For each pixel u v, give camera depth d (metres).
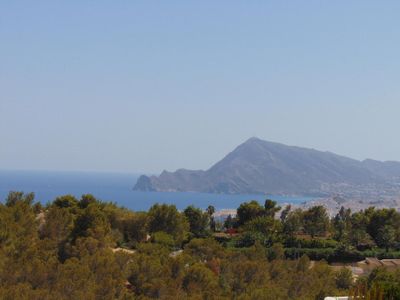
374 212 95.06
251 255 60.12
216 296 44.97
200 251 58.75
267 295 45.66
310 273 54.12
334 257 79.88
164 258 51.44
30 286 41.31
